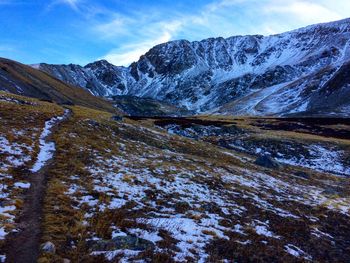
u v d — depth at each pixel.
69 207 19.69
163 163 38.50
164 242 17.34
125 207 21.83
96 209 20.31
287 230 24.38
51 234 16.03
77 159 31.44
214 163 46.22
